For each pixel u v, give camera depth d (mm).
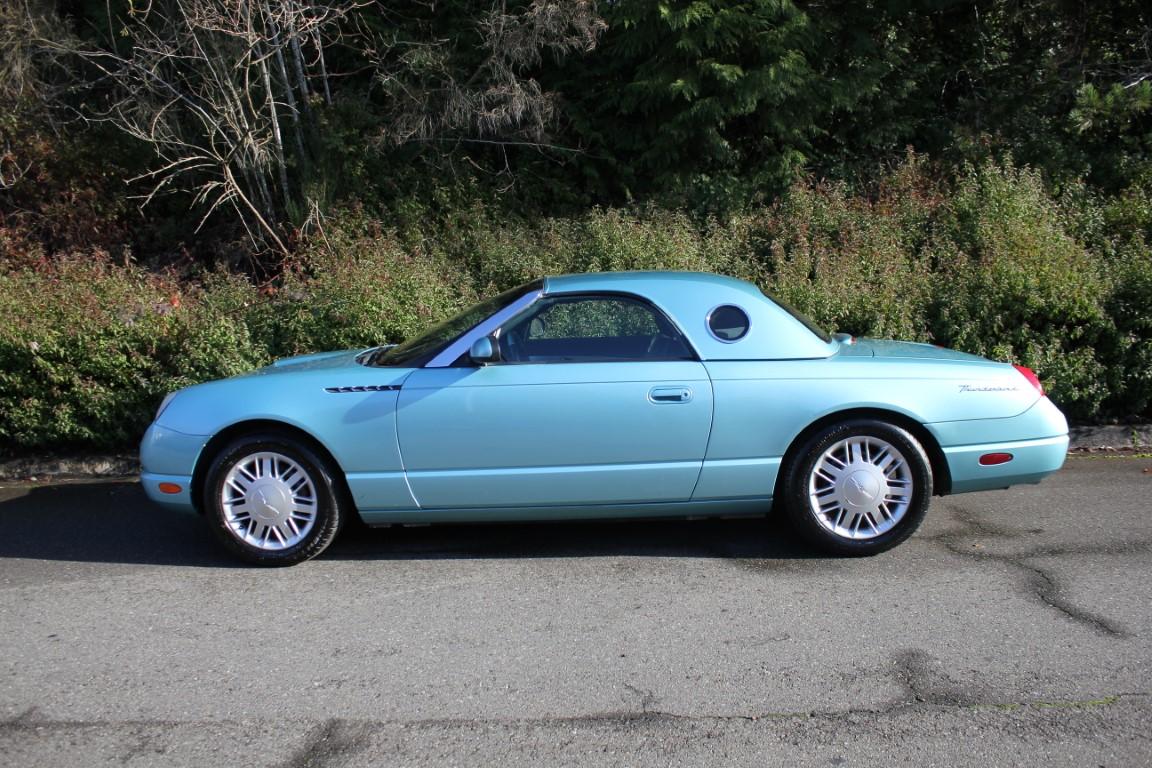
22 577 4992
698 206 10930
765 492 4961
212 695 3611
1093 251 8977
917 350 5445
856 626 4125
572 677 3703
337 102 11547
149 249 11977
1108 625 4090
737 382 4875
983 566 4836
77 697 3611
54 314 7609
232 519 5020
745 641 3998
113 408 7336
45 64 11578
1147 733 3219
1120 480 6449
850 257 8617
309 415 4898
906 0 11820
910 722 3322
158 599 4617
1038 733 3236
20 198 11633
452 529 5688
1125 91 10375
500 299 5332
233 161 11180
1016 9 12047
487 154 12266
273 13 10273
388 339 7891
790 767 3059
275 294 8641
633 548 5246
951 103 12969
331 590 4691
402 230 11039
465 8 12078
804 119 11531
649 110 11812
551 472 4879
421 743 3242
